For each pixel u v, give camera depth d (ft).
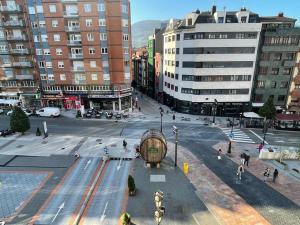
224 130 136.46
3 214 63.26
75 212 64.28
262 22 157.99
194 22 158.71
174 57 172.35
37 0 152.76
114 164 92.63
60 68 166.71
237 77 159.12
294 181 79.77
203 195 71.77
